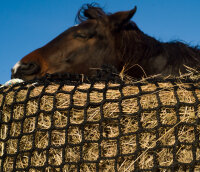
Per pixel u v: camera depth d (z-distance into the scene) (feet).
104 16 9.07
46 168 4.19
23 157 4.37
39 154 4.27
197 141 3.81
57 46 8.66
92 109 4.13
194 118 4.00
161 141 3.96
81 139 4.12
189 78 4.37
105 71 7.04
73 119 4.19
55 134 4.20
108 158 3.84
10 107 4.51
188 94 4.10
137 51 8.63
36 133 4.27
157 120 3.87
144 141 4.01
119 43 8.72
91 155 4.13
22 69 8.13
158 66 8.55
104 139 3.89
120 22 8.75
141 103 4.09
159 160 3.96
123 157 4.04
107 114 4.10
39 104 4.19
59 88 4.26
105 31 8.80
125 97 4.02
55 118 4.23
